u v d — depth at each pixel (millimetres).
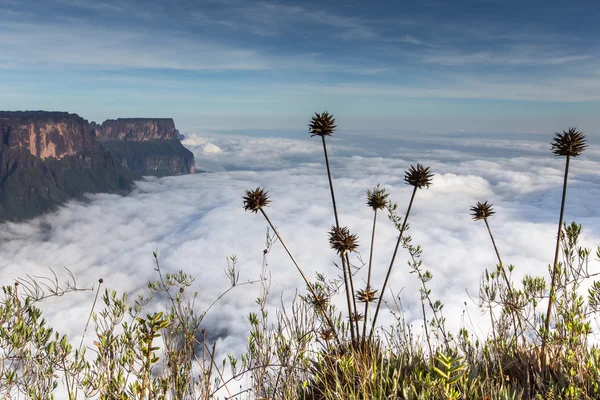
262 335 3141
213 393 2666
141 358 2525
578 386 3018
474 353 3459
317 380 3457
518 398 2883
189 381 2688
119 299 2678
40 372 2422
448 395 2268
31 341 2451
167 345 2738
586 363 3240
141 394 2438
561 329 3480
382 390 2961
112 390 2420
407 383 3105
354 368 3266
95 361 2488
